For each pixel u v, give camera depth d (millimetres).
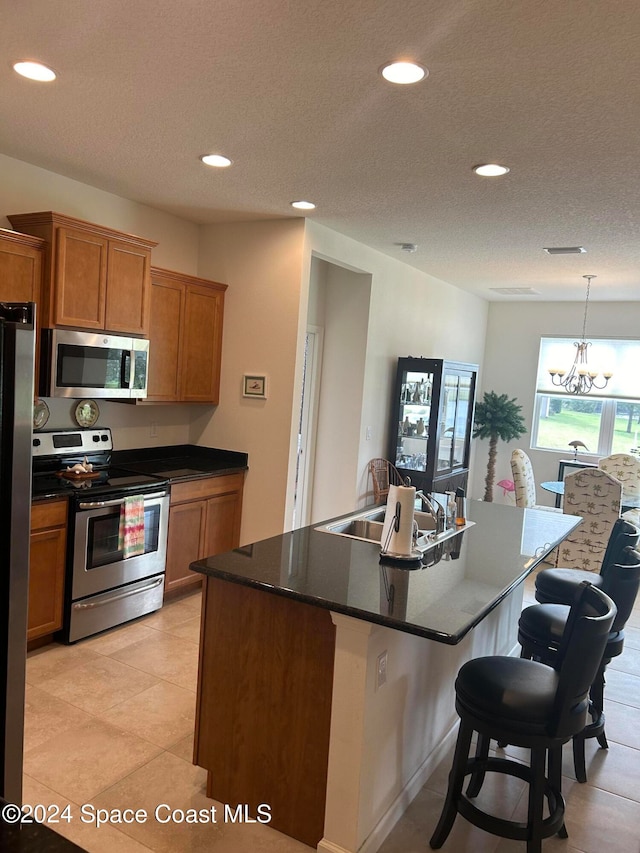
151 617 4043
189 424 5051
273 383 4637
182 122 2846
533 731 1936
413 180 3463
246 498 4781
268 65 2258
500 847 2219
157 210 4516
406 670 2316
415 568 2396
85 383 3652
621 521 2990
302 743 2154
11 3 1938
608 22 1843
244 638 2256
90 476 3852
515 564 2547
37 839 1006
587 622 1841
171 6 1913
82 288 3582
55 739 2693
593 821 2396
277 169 3416
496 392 8164
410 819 2348
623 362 7445
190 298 4527
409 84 2334
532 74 2197
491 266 5773
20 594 1395
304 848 2148
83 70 2383
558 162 3053
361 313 5523
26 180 3617
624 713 3273
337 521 3102
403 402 6012
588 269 5605
